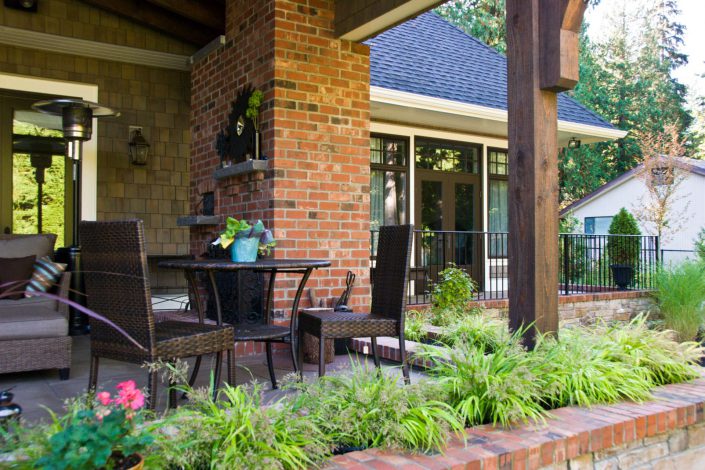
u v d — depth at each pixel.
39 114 6.36
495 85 9.42
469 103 8.02
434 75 8.70
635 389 2.79
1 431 1.73
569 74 3.06
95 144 6.57
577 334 3.31
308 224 4.63
